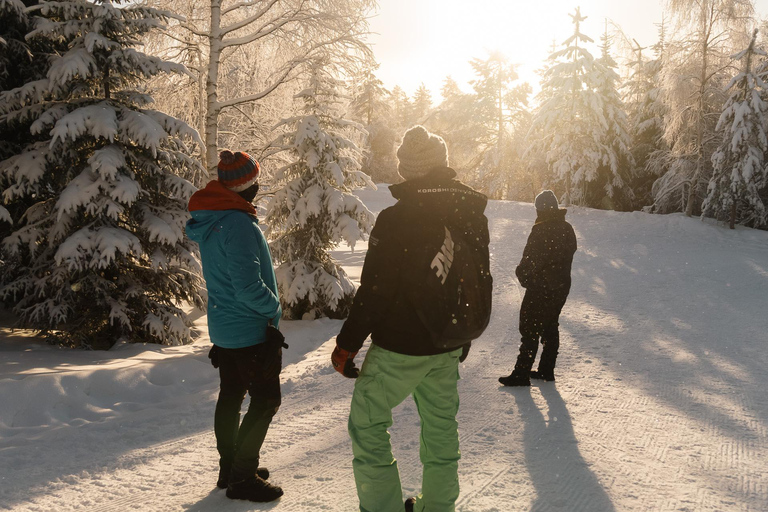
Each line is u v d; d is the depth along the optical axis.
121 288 6.87
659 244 17.22
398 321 2.14
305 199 7.95
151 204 6.95
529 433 3.57
